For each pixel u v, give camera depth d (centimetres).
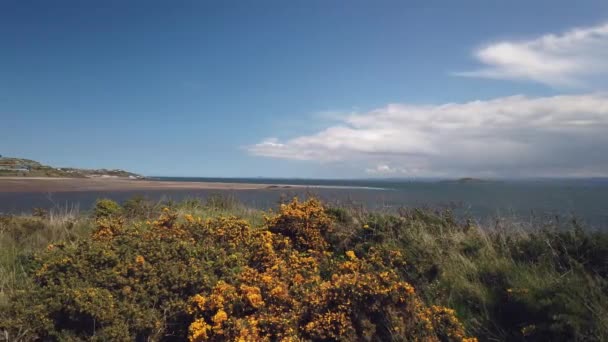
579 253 464
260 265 477
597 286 388
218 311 355
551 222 575
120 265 407
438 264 473
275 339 342
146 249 450
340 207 723
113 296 373
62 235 684
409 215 671
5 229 694
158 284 394
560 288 389
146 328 357
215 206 994
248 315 369
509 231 582
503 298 410
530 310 376
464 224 661
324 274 482
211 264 435
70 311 352
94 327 345
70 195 2822
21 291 387
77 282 388
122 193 3078
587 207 1098
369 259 486
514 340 362
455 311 402
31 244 635
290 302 376
